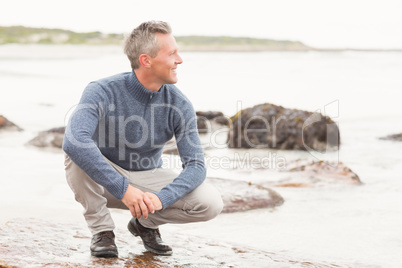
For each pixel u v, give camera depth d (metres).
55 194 5.53
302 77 26.66
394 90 21.05
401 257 3.81
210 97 18.53
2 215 4.10
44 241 3.33
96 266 2.88
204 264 3.21
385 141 10.02
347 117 13.85
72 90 19.94
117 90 3.10
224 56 43.59
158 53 3.01
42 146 8.86
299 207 5.38
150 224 3.35
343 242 4.18
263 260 3.37
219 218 4.95
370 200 5.66
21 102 15.95
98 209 3.17
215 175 6.83
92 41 61.66
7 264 2.76
